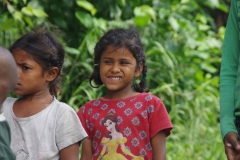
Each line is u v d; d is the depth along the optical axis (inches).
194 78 488.4
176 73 475.8
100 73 257.6
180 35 483.8
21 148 216.8
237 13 221.1
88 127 254.5
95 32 424.8
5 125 182.1
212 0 510.6
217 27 639.8
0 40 387.5
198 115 465.4
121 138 248.2
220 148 415.8
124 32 258.2
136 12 437.1
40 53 223.1
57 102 225.9
